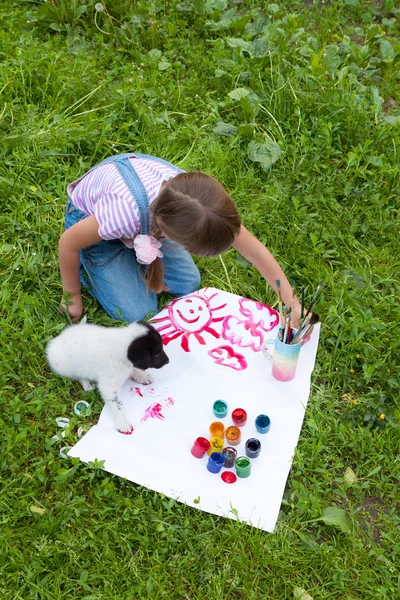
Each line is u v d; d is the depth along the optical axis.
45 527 2.20
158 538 2.24
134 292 2.92
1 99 3.85
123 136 3.78
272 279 2.89
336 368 2.83
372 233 3.44
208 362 2.81
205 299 3.04
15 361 2.67
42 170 3.49
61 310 2.90
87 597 2.08
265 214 3.44
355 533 2.30
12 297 2.95
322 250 3.29
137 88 3.95
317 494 2.39
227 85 4.18
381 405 2.64
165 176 2.73
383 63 4.37
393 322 2.94
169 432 2.54
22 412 2.53
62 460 2.40
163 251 2.95
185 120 3.93
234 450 2.43
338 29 4.80
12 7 4.58
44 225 3.22
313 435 2.56
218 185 2.38
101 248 2.88
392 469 2.49
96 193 2.75
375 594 2.17
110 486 2.30
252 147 3.71
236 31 4.55
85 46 4.36
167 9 4.69
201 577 2.17
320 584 2.21
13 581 2.12
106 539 2.21
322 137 3.79
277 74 4.07
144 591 2.12
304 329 2.68
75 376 2.62
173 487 2.35
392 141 3.83
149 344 2.45
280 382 2.74
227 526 2.28
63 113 3.80
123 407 2.61
